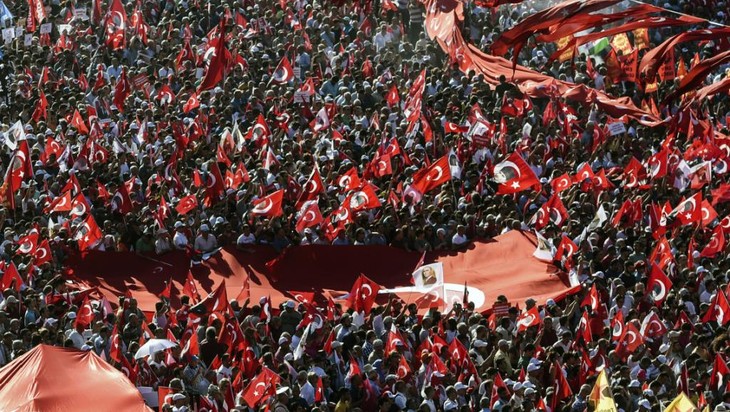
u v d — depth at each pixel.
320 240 79.50
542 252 79.19
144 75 99.88
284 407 59.00
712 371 64.00
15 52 106.06
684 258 78.81
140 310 69.31
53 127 93.62
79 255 76.62
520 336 68.31
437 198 84.25
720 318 70.81
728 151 92.31
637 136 95.31
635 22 56.75
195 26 109.44
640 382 65.62
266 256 78.31
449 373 63.00
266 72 102.38
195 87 99.88
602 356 65.75
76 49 105.31
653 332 69.44
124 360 62.22
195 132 90.00
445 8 108.81
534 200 84.81
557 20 54.75
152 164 87.69
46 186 82.38
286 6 112.25
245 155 87.69
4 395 51.47
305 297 74.31
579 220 83.38
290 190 82.94
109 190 81.88
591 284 75.25
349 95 96.25
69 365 53.16
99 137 89.56
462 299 75.88
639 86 100.62
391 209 81.06
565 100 98.81
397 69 103.19
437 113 95.38
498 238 81.31
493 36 108.06
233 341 65.44
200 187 82.50
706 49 108.62
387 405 61.75
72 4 113.06
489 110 96.81
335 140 88.75
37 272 72.94
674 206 86.88
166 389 57.22
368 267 78.50
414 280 75.19
